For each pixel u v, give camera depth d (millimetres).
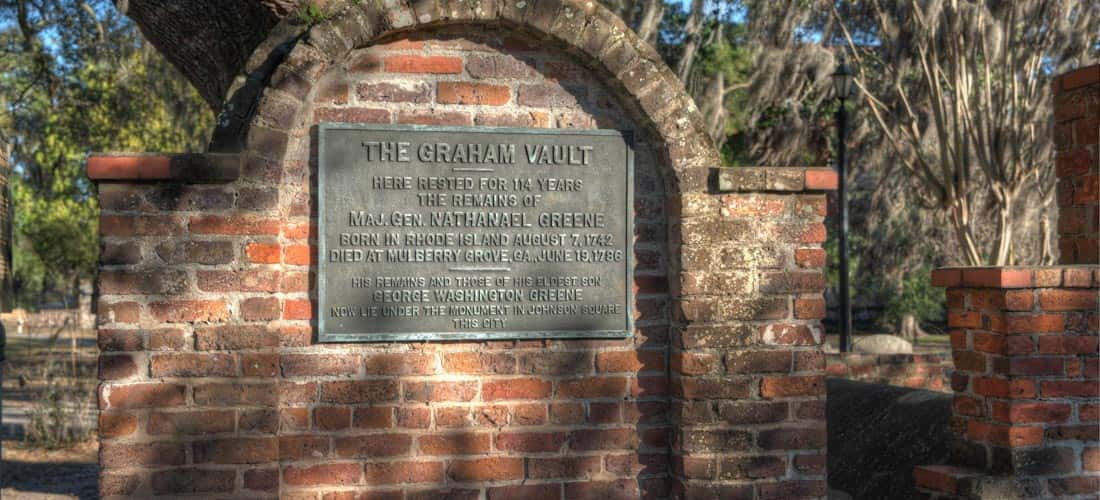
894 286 19031
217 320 3789
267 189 3830
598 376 4250
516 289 4141
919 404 5609
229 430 3781
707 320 4199
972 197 13180
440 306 4070
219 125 3904
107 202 3729
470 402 4125
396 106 4082
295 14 4008
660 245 4309
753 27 12500
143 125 14422
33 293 23312
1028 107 11758
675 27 14516
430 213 4066
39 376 11227
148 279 3746
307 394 3969
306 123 3988
